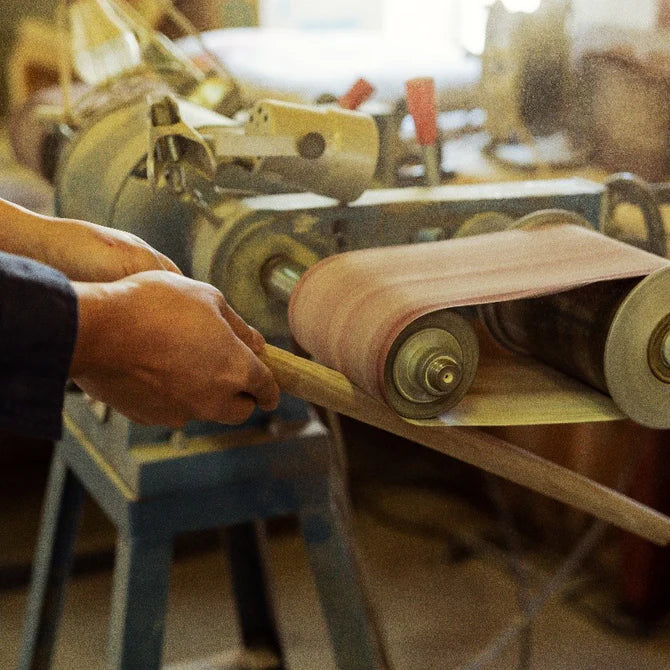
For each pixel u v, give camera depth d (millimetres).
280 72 1204
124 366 600
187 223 770
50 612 1163
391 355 589
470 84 985
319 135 704
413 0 1428
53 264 699
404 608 1730
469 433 639
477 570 1845
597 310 624
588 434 1607
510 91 873
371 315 606
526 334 705
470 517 2016
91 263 694
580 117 841
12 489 2066
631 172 841
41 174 1225
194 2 1453
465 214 771
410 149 883
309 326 679
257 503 913
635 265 629
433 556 1894
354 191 734
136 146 805
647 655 1592
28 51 1963
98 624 1690
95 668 1574
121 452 896
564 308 654
